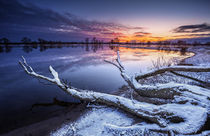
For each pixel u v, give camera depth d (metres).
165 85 4.79
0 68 12.80
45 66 13.56
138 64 14.28
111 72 10.89
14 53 28.16
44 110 4.59
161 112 3.12
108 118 3.81
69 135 3.13
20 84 7.66
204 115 2.58
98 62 16.55
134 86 5.80
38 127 3.58
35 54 26.62
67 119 3.97
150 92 5.02
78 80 8.41
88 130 3.23
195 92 3.90
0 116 4.20
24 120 3.96
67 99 5.57
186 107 3.11
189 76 7.40
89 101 5.02
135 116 3.73
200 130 2.27
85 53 30.38
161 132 2.57
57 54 27.30
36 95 5.99
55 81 5.93
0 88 6.89
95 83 7.79
